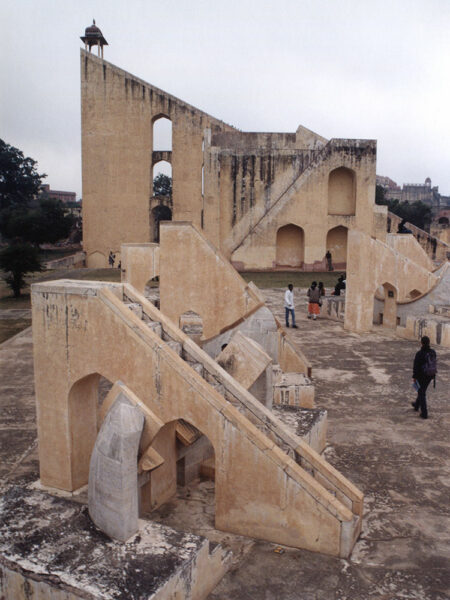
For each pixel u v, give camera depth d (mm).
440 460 7203
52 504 4766
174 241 10516
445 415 8891
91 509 4492
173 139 37219
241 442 5176
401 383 10648
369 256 15484
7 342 14430
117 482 4184
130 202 38062
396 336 15180
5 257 24641
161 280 10680
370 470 6898
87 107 37469
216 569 4516
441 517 5766
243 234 34594
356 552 5055
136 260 14234
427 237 38000
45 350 5926
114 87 37062
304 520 5039
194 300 10617
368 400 9633
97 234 38469
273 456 5078
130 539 4281
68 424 5945
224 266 10469
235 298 10477
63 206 50969
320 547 5023
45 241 44000
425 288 16500
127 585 3738
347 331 15867
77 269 36000
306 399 8703
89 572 3869
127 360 5551
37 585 3877
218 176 33625
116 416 4262
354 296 15719
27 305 22531
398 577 4688
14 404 9383
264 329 9070
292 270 33438
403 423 8523
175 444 6188
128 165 37750
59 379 5902
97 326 5637
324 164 32406
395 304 16422
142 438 4438
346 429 8258
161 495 5934
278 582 4582
